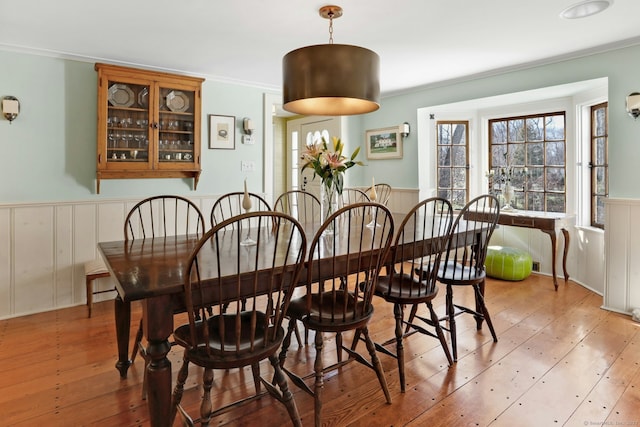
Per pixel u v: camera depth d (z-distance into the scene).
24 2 2.34
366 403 1.96
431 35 2.93
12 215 3.15
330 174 2.56
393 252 2.07
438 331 2.29
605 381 2.13
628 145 3.11
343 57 2.01
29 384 2.12
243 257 1.84
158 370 1.47
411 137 4.84
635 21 2.70
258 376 1.97
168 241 2.28
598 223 3.89
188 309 1.44
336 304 2.01
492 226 2.55
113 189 3.62
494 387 2.08
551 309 3.25
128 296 1.32
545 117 4.36
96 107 3.48
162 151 3.68
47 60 3.25
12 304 3.17
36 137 3.24
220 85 4.20
